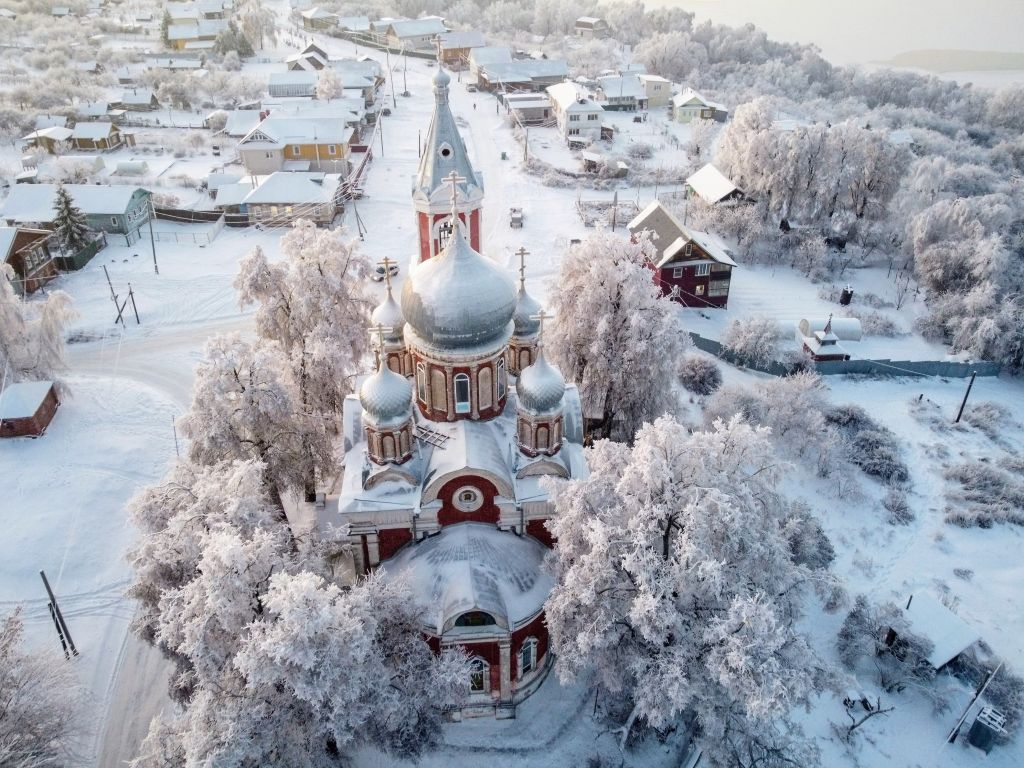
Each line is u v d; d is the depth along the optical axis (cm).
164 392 6494
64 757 3659
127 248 9081
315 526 4906
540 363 3903
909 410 6650
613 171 11488
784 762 3297
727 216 9619
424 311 3809
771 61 19638
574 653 3294
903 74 19175
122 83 16338
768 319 7375
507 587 3756
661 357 5241
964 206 8306
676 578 3102
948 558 5056
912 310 8369
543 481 3597
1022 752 3859
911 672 4103
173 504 3950
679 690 2927
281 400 4350
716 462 3462
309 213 9775
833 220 10119
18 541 4888
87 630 4369
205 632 3114
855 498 5453
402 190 11081
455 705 3644
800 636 3406
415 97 16362
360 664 3050
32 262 7994
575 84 15212
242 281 5244
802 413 5903
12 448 5756
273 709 3069
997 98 16562
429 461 4006
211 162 12150
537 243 9356
